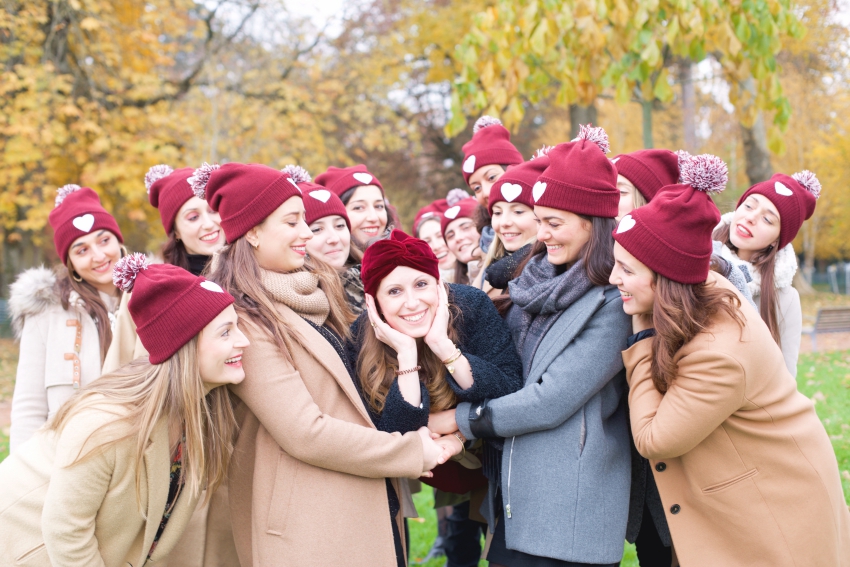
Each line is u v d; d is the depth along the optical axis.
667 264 2.08
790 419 2.15
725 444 2.13
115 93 11.14
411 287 2.35
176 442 2.11
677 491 2.25
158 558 2.13
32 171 10.67
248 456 2.25
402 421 2.29
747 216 3.01
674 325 2.07
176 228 3.38
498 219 2.91
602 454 2.33
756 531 2.10
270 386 2.08
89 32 10.66
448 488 2.76
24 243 14.11
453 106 6.11
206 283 2.01
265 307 2.18
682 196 2.10
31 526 1.99
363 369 2.43
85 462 1.88
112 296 3.33
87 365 3.04
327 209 3.02
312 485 2.10
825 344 10.76
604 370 2.30
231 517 2.27
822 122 21.42
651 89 5.24
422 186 21.19
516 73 5.62
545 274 2.51
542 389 2.29
